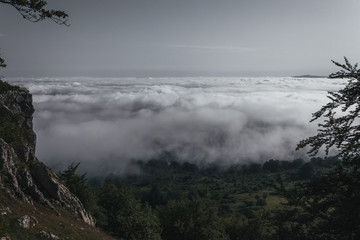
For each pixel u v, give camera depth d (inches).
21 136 1657.2
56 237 1088.2
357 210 427.5
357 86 438.6
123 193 2452.0
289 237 477.4
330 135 471.2
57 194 1549.0
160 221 2807.6
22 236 964.0
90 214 1891.0
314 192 471.2
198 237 2586.1
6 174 1314.0
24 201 1273.4
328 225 452.1
